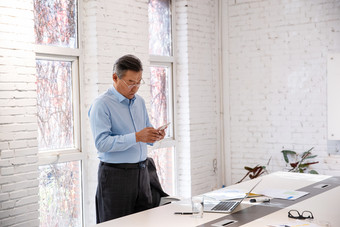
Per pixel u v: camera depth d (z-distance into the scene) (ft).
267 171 21.17
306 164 19.40
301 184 12.95
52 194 15.16
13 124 12.90
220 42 22.15
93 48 15.94
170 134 20.66
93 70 15.98
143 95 17.81
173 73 20.57
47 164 14.73
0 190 12.55
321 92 19.77
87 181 16.08
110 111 11.62
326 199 10.96
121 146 11.03
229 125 22.21
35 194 13.47
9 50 12.80
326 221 8.82
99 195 11.75
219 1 22.07
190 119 20.52
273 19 20.77
